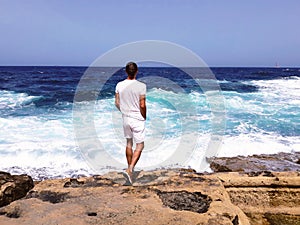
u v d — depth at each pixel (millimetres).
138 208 2916
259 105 16938
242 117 13570
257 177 4020
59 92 22969
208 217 2729
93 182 3631
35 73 50281
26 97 20234
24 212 2852
